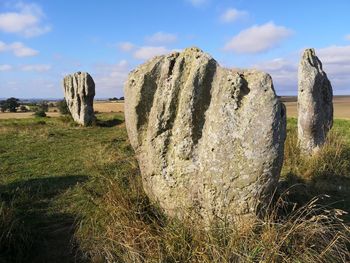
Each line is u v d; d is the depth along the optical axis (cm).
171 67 591
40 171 1033
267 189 509
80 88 2227
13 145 1435
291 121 2170
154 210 591
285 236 450
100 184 719
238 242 450
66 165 1091
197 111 564
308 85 1030
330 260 449
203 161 546
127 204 582
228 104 530
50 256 557
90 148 1308
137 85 600
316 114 1025
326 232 492
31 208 736
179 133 569
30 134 1709
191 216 531
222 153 525
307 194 738
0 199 704
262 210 514
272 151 503
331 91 1118
